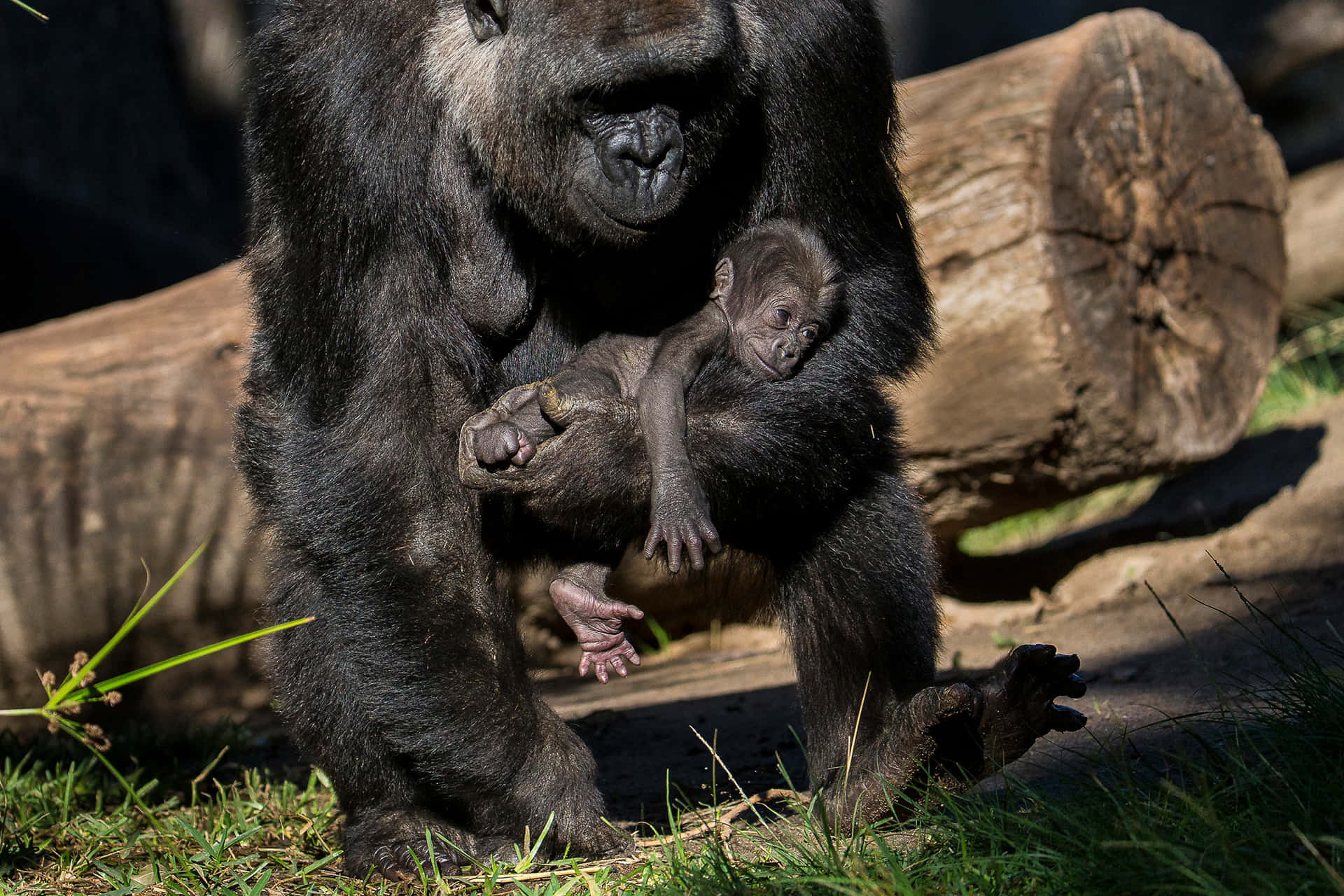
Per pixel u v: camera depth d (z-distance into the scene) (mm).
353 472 7648
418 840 8039
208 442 15648
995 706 7152
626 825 8766
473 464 7574
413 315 7754
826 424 7930
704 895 6445
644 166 7375
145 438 15586
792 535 8383
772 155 8125
